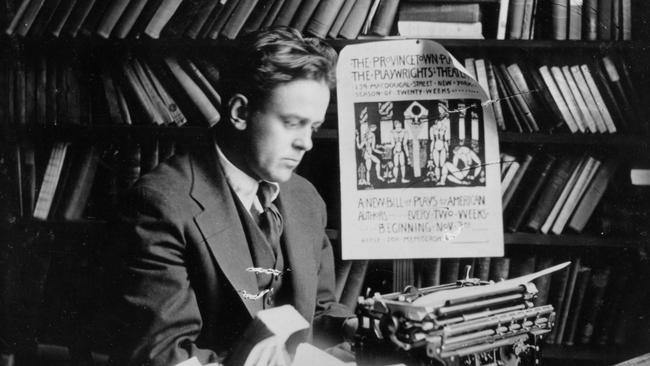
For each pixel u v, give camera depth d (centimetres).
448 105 164
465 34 165
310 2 165
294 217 138
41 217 177
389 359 92
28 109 176
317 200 150
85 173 177
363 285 176
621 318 173
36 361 181
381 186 166
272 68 117
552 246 180
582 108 166
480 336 90
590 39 164
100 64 174
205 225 118
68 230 176
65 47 174
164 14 167
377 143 165
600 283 173
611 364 170
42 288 179
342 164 166
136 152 176
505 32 166
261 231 129
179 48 172
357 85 165
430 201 165
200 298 121
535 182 170
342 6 165
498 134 167
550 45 164
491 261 172
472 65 168
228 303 122
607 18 163
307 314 130
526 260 174
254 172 127
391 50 163
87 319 173
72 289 176
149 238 114
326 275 146
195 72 172
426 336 85
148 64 173
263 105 120
